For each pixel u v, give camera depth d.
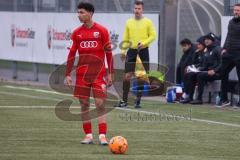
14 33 67.44
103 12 57.47
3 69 70.69
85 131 31.89
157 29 53.47
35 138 33.09
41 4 64.50
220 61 47.25
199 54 49.00
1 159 27.84
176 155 29.23
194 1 54.00
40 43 64.06
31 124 37.66
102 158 28.22
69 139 32.97
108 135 34.41
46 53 63.28
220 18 52.22
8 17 68.25
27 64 67.00
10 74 69.62
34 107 45.22
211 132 35.72
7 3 68.69
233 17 47.38
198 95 48.09
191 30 54.34
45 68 64.56
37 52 64.50
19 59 66.88
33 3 65.38
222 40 49.69
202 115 42.34
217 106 47.22
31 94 53.31
